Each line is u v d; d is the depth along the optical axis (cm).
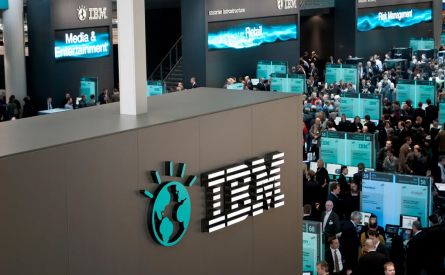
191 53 2984
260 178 781
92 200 581
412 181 1275
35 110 2473
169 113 707
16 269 516
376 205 1311
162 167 655
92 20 2758
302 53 4019
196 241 705
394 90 2450
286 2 3312
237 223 762
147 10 3619
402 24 4069
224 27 3020
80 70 2738
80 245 571
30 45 2598
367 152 1551
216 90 895
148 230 643
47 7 2556
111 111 729
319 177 1460
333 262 1070
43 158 534
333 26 3862
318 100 2030
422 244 1095
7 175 505
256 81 2809
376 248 1036
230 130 744
